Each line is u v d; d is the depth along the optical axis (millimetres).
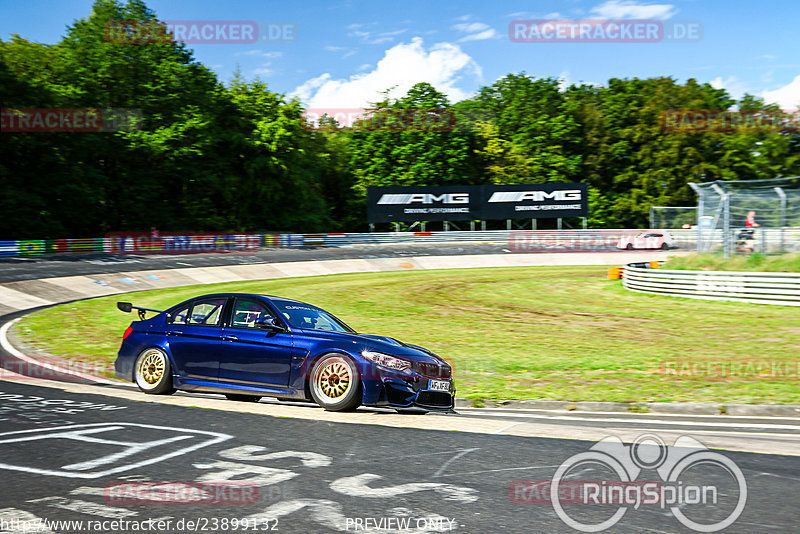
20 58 52625
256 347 7785
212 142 56688
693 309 21891
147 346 8469
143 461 5145
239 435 6016
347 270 41875
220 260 40750
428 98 69562
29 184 48406
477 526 3859
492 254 50031
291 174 62312
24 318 18781
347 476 4801
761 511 4129
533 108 77438
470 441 5898
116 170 55938
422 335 16297
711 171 69000
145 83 54188
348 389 7188
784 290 22000
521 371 11422
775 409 8359
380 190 56969
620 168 74875
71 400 7664
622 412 8594
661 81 76562
